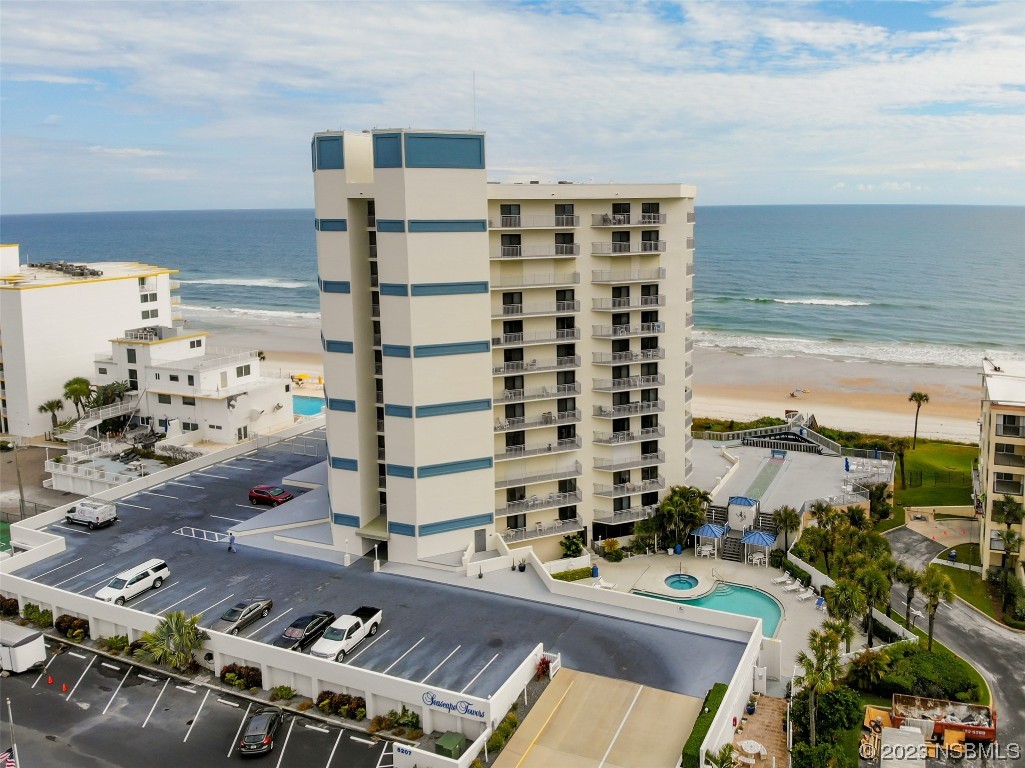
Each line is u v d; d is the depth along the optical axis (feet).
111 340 341.41
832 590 174.40
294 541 230.89
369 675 160.25
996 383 231.91
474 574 209.87
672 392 247.09
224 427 320.50
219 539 233.35
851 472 278.67
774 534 237.86
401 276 200.34
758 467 287.48
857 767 146.20
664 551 242.99
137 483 273.54
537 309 229.66
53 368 347.15
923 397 353.10
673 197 232.73
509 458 230.07
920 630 196.13
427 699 154.30
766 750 149.59
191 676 176.76
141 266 414.41
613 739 146.30
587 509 244.42
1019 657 184.96
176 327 403.75
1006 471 216.54
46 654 185.06
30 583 201.26
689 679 163.63
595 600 196.44
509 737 147.64
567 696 158.92
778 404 451.94
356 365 213.25
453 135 198.59
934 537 254.06
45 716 163.63
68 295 348.18
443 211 200.75
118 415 333.21
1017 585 204.44
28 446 337.31
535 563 212.23
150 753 151.84
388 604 195.62
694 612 186.19
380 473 230.07
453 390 210.79
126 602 196.24
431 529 214.90
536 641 178.29
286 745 153.58
